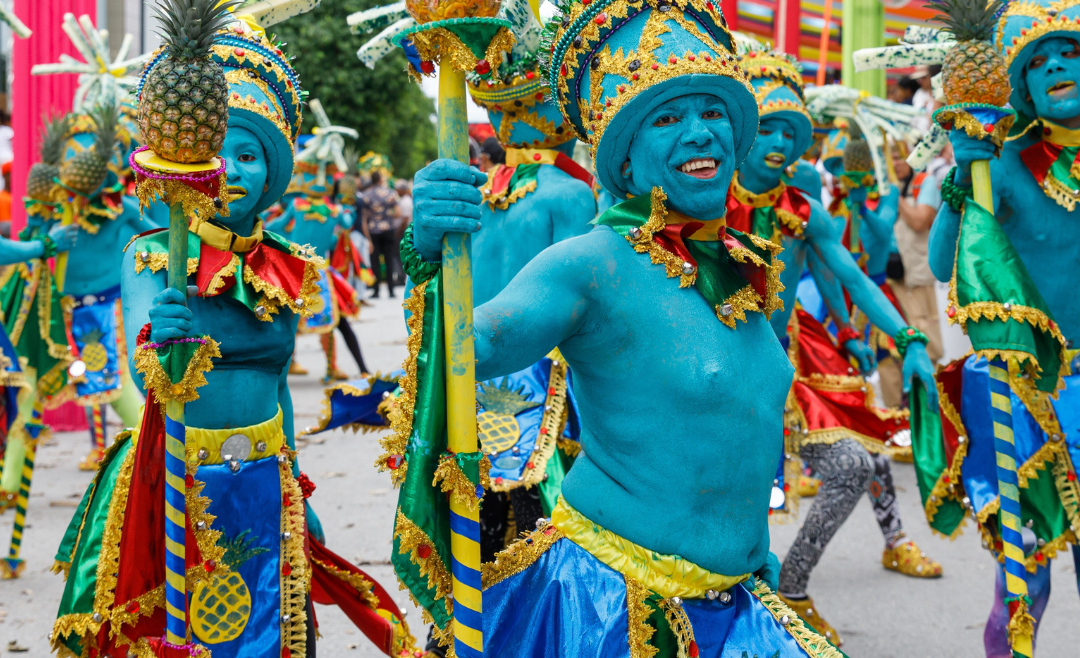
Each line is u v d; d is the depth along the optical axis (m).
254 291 2.72
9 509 5.79
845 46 8.32
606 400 2.03
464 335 1.79
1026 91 3.28
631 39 2.04
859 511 5.91
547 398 3.30
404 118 29.39
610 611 1.99
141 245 2.61
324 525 5.42
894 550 4.79
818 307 6.04
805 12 10.89
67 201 5.01
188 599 2.50
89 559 2.58
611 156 2.10
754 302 2.06
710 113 2.04
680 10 2.05
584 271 1.97
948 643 3.90
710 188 2.04
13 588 4.55
